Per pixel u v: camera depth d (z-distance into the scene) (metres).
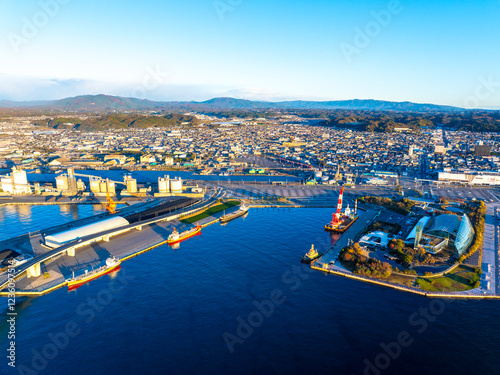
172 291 183.88
